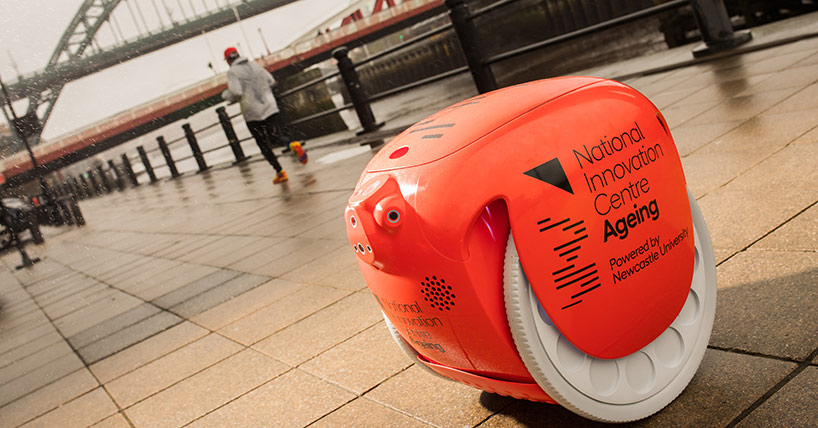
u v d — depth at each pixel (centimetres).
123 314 486
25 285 939
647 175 145
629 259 142
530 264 132
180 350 335
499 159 132
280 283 400
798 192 246
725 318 181
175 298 472
